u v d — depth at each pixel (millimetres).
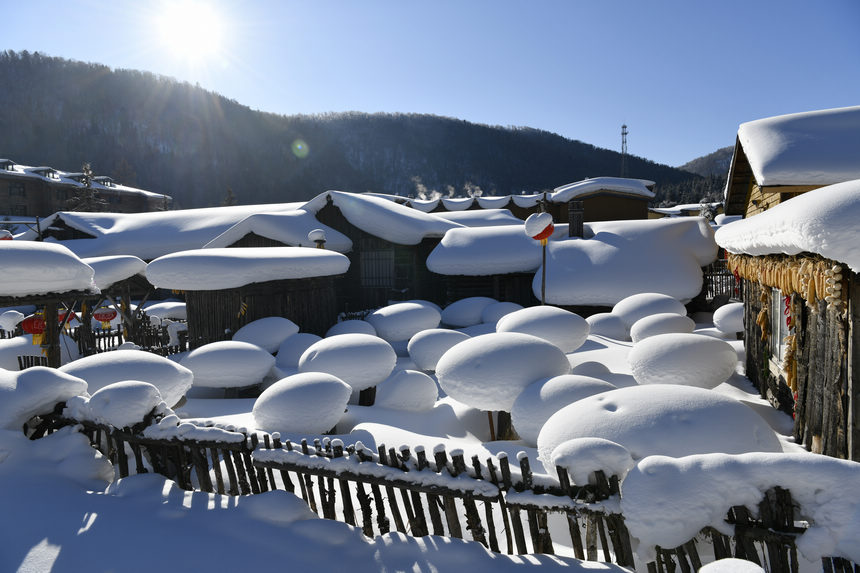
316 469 4574
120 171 115188
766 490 3131
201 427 5199
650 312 13219
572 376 6340
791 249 4609
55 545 4363
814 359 5398
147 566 4059
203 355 10016
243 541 4344
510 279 18188
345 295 21641
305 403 6711
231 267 13234
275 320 13234
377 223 20484
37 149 119562
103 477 5691
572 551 4219
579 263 17016
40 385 5934
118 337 16578
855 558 2865
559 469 3645
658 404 4793
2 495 5082
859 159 7086
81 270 8617
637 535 3291
